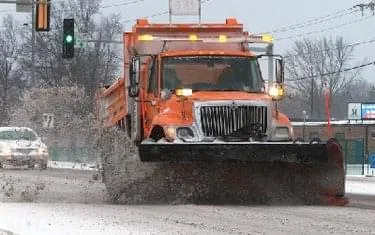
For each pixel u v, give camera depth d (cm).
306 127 10556
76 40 5350
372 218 1872
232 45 2519
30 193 2619
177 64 2369
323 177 2203
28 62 11462
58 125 6238
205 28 2703
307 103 18288
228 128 2169
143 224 1719
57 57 11069
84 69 10912
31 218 1816
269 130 2203
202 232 1595
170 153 2053
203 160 2059
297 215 1930
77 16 11356
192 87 2333
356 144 6406
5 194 2609
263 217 1883
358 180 4306
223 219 1838
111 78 11025
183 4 2978
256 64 2422
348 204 2259
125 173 2244
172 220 1805
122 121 2658
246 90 2356
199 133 2150
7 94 12638
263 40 2525
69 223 1719
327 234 1581
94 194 2578
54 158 6234
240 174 2169
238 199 2222
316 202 2230
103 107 3152
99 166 2834
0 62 13375
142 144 2058
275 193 2225
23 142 4753
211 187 2183
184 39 2509
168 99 2266
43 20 4222
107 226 1669
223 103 2173
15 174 4066
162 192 2231
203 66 2377
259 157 2070
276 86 2403
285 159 2084
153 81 2380
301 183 2222
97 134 3122
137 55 2406
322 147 2095
